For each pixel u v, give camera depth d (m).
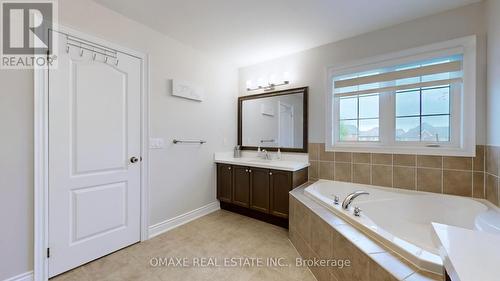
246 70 3.52
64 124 1.71
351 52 2.57
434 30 2.11
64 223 1.72
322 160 2.78
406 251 1.08
